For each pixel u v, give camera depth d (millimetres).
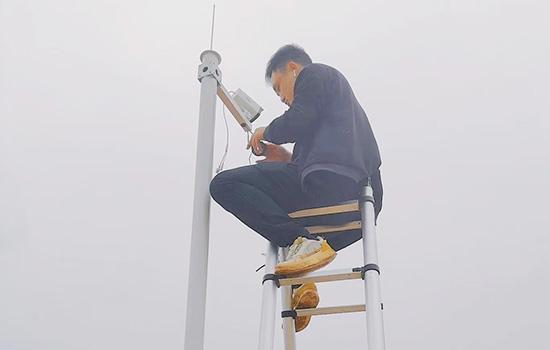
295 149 3568
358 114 3453
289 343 3334
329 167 3205
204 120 3605
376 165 3543
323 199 3408
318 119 3371
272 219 3232
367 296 2877
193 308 3182
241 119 3889
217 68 3746
